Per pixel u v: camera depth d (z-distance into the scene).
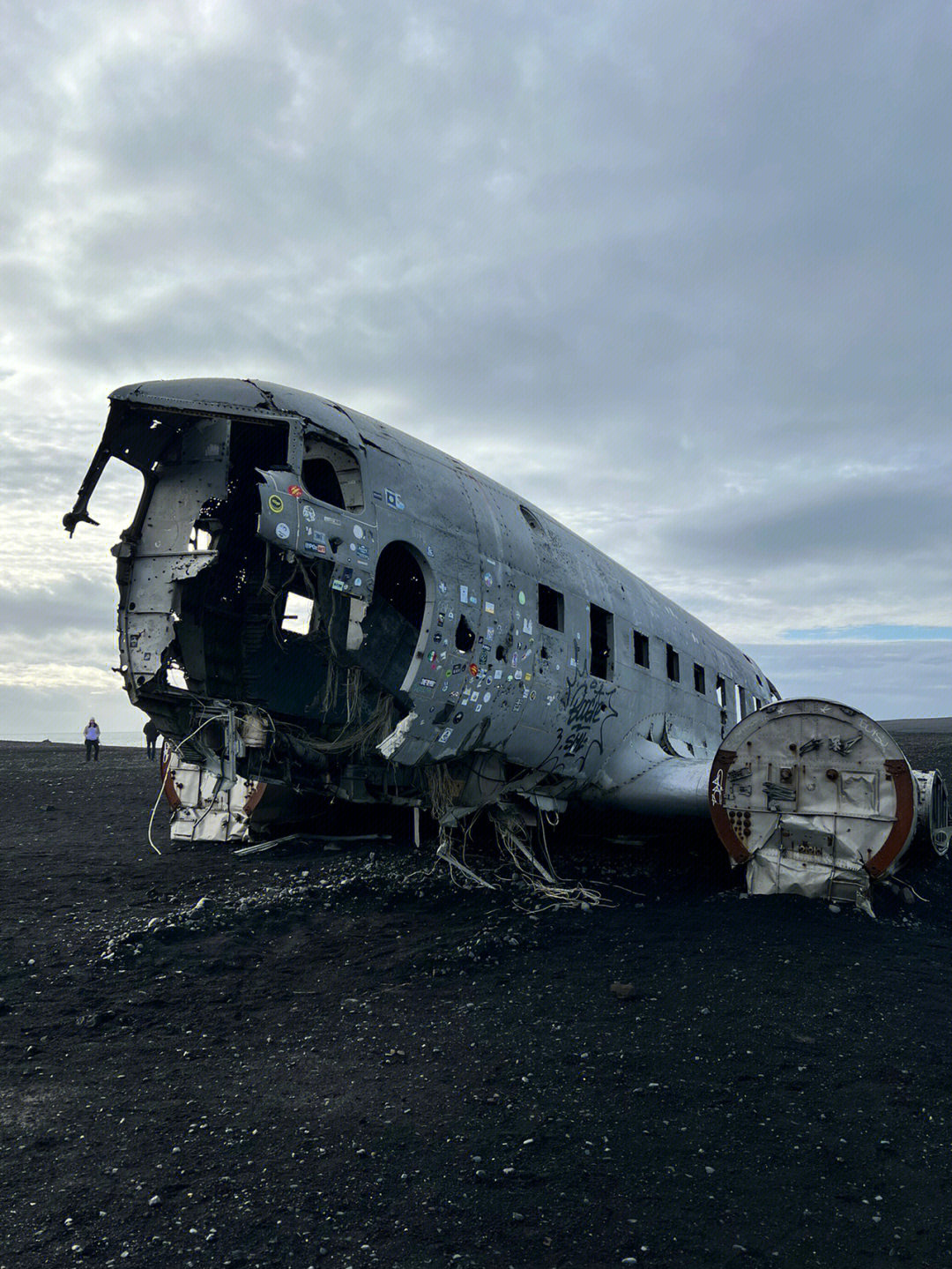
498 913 7.62
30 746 34.62
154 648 7.09
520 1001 5.66
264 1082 4.41
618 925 7.48
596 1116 4.09
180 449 7.42
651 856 10.45
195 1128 3.88
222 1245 3.03
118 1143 3.73
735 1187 3.51
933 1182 3.59
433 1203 3.33
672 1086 4.42
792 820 8.15
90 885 8.36
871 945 6.95
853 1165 3.70
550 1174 3.56
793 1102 4.27
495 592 8.20
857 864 7.87
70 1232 3.07
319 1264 2.95
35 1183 3.39
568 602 9.41
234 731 7.43
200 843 10.64
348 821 10.94
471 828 9.29
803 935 7.09
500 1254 3.03
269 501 6.16
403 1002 5.63
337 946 6.70
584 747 9.73
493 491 9.18
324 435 6.94
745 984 5.98
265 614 8.06
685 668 12.62
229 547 7.89
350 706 7.97
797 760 8.19
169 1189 3.38
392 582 8.85
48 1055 4.64
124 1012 5.26
